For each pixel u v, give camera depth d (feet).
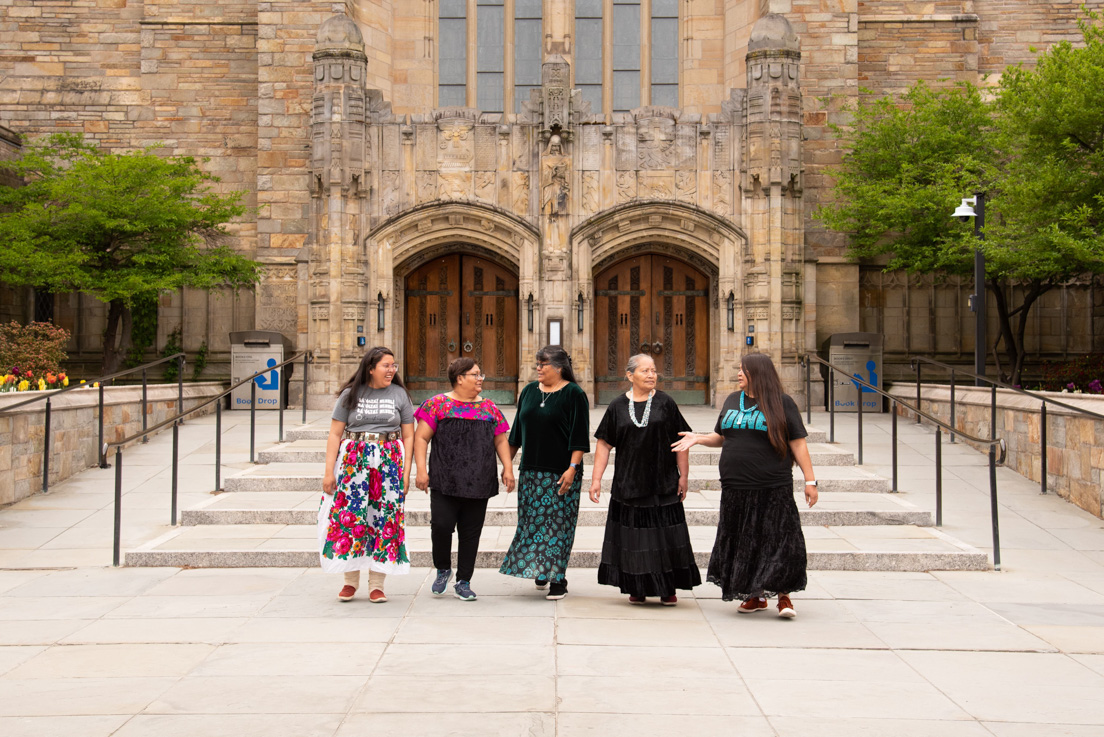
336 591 24.47
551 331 58.39
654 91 69.26
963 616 22.13
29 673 17.60
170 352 68.64
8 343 50.57
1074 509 35.14
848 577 26.32
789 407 21.53
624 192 59.36
